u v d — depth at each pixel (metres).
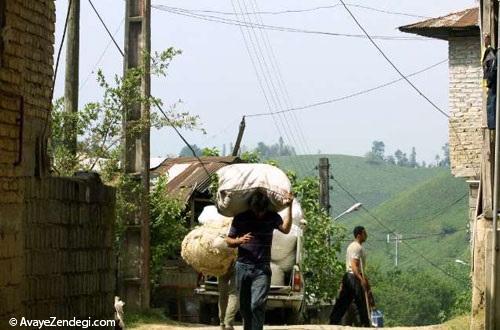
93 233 24.22
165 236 45.81
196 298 50.78
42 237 21.03
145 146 43.34
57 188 21.94
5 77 19.09
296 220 44.06
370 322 40.09
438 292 152.25
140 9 43.47
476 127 52.22
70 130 41.06
